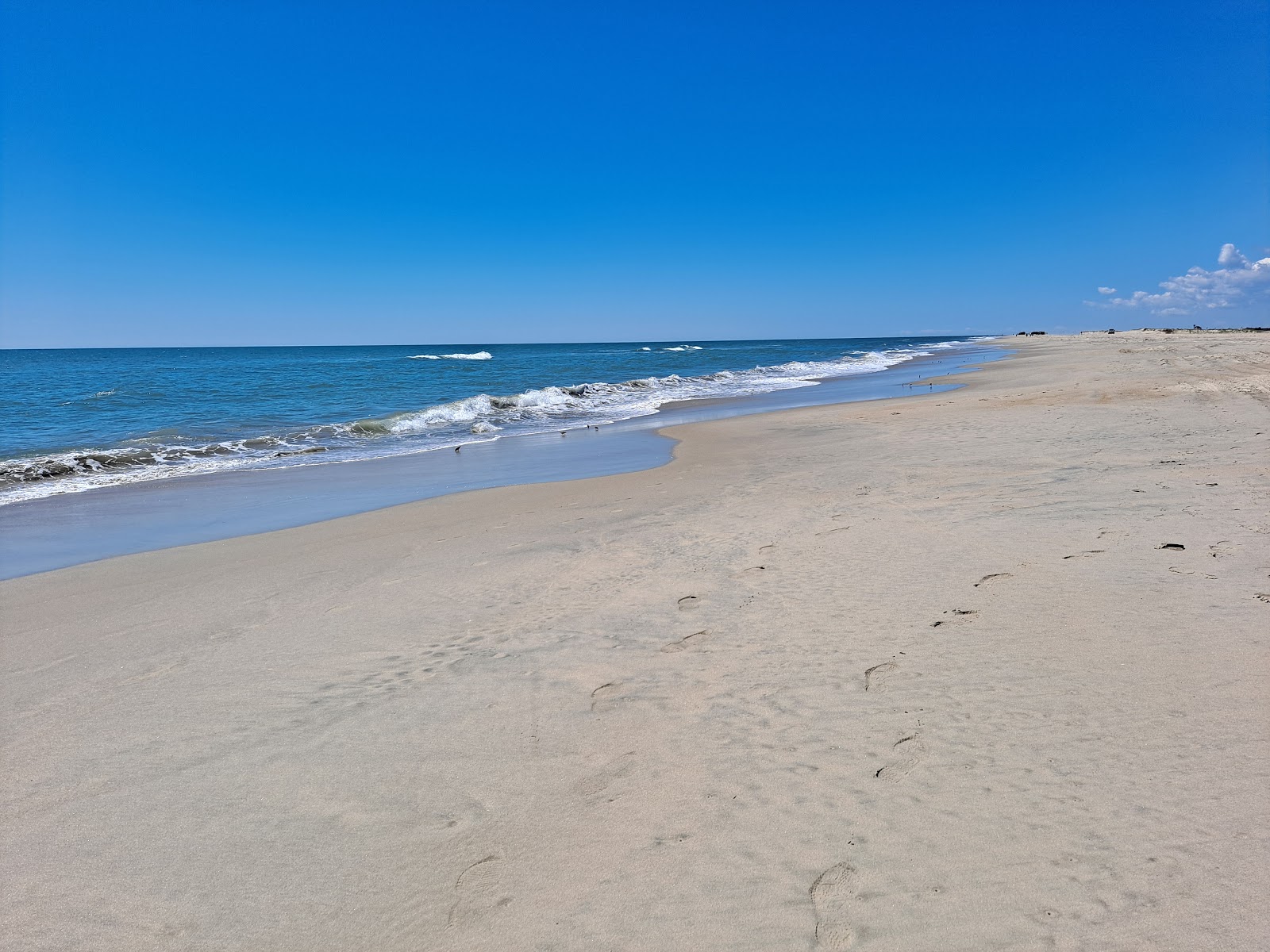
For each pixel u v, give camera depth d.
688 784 2.81
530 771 2.97
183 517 8.52
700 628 4.30
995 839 2.37
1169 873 2.16
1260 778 2.52
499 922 2.21
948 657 3.65
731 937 2.10
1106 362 27.59
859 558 5.30
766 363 48.94
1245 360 22.28
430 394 27.34
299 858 2.53
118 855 2.58
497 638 4.39
